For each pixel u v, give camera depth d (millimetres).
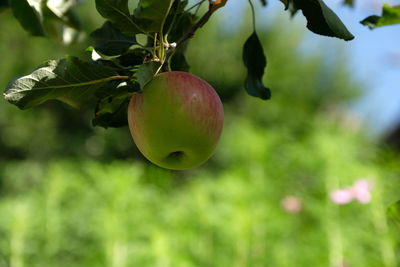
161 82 1438
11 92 1230
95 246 4582
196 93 1443
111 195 4645
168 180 5816
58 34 2289
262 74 1673
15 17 2025
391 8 1586
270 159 5402
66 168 5785
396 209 1746
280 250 4281
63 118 14719
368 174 4613
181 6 1434
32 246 4672
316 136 5516
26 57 14703
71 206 5336
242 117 14562
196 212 4625
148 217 4691
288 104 15414
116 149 14328
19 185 11727
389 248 4059
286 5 1416
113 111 1446
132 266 4156
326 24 1358
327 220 4359
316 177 5055
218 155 10812
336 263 4219
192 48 15242
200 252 4348
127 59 1418
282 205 5012
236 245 4324
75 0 2244
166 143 1438
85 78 1270
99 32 1463
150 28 1336
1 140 14172
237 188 4758
